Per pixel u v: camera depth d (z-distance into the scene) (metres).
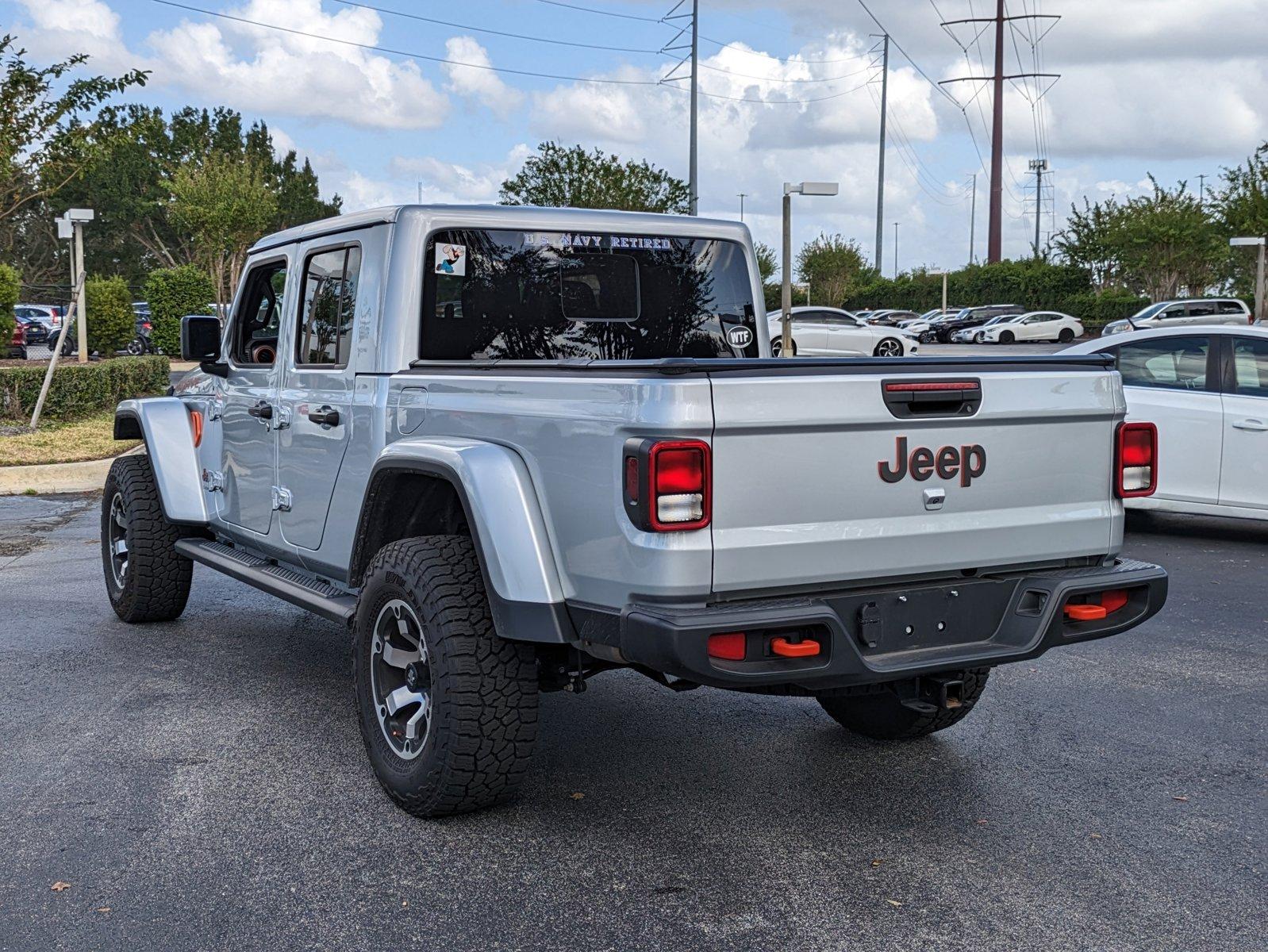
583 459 3.55
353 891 3.54
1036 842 3.93
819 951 3.20
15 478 12.38
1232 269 55.62
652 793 4.35
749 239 5.57
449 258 4.70
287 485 5.23
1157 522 10.62
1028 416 3.91
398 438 4.39
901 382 3.64
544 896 3.52
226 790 4.32
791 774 4.55
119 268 84.38
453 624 3.87
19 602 7.38
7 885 3.56
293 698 5.43
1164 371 9.46
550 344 5.00
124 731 4.95
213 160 47.59
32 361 28.31
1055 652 6.38
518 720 3.91
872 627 3.67
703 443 3.33
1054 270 63.00
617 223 5.16
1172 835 3.99
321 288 5.06
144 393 19.75
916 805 4.24
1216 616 7.18
